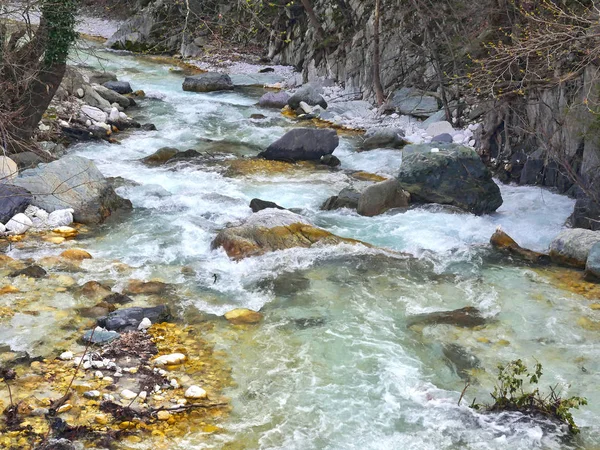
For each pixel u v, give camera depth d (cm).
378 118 1942
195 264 1023
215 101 2153
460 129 1762
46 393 702
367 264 1044
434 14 1906
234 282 975
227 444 649
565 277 1021
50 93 1445
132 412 682
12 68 1347
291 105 2061
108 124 1758
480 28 1683
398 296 952
